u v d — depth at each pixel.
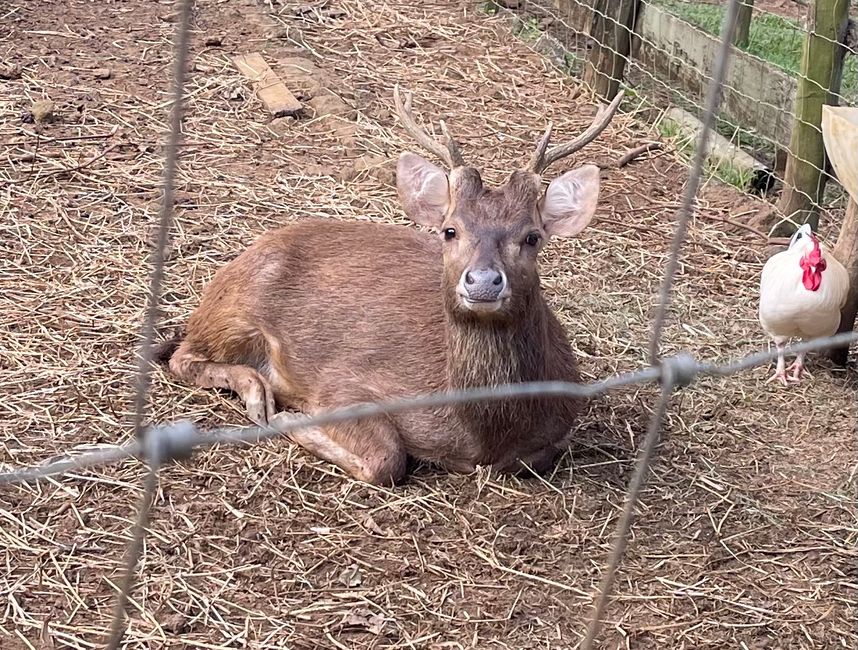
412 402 1.54
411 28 4.89
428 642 2.07
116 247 3.19
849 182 2.78
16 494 2.31
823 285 2.78
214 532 2.27
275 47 4.59
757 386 2.86
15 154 3.60
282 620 2.09
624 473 2.52
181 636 2.04
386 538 2.29
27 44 4.41
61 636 2.02
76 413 2.55
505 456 2.46
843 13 3.37
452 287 2.33
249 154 3.79
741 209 3.68
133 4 4.89
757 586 2.24
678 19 4.27
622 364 2.91
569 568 2.25
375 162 3.76
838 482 2.54
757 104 3.93
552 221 2.43
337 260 2.66
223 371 2.66
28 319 2.84
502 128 4.11
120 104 4.00
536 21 5.02
